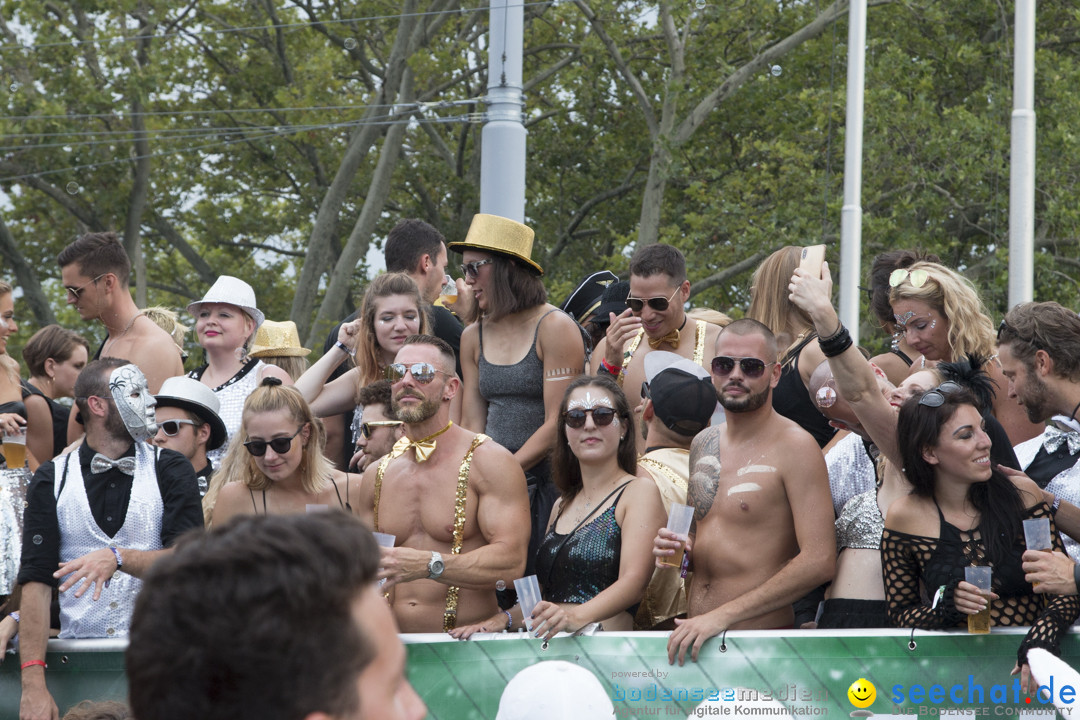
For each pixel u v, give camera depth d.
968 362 4.88
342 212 33.97
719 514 5.09
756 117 29.88
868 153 25.09
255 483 5.76
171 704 1.48
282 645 1.48
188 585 1.50
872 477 5.39
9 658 5.43
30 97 29.83
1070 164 24.92
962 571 4.57
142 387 5.42
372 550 1.60
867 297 23.70
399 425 6.45
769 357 5.05
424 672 4.90
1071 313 5.05
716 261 26.89
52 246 33.31
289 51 32.59
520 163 12.25
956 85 29.14
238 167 33.03
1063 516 4.87
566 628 4.81
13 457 5.91
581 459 5.29
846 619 5.06
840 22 27.89
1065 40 28.69
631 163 31.64
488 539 5.34
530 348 6.46
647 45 30.19
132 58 29.72
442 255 7.66
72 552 5.26
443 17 28.12
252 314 7.48
